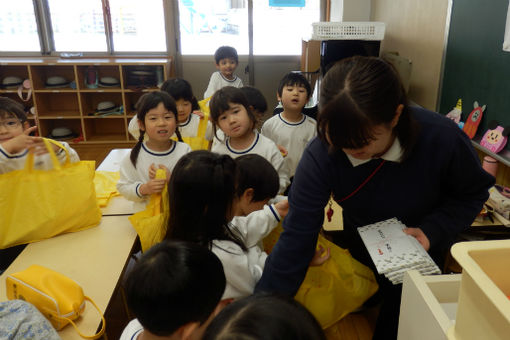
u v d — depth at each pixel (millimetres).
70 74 4984
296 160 2512
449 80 2641
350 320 1897
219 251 1174
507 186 2154
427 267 994
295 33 5145
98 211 1729
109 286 1354
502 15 2051
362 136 824
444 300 853
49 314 1161
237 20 5086
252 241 1397
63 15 4941
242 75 5297
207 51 5180
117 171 2246
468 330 623
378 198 1122
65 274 1409
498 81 2100
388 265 1003
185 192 1144
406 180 1069
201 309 790
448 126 1025
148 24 5039
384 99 810
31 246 1573
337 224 1972
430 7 2936
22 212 1551
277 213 1414
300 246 1120
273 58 5180
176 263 782
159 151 1805
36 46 5020
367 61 844
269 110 5371
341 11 4590
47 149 1559
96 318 1217
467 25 2402
